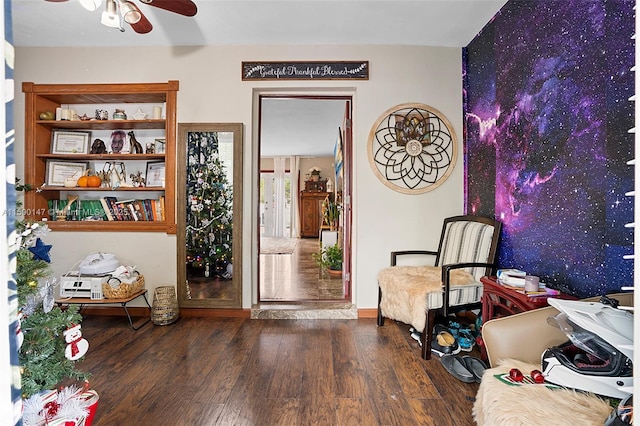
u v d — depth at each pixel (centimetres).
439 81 334
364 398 186
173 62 328
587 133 185
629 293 153
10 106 80
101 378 208
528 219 238
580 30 190
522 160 245
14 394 79
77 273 301
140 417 169
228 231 330
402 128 331
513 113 256
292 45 328
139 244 330
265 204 1019
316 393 191
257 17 281
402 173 332
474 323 296
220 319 321
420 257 332
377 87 330
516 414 108
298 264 602
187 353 244
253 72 329
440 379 207
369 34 311
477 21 289
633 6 158
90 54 328
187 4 194
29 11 271
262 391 193
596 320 119
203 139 330
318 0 259
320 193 988
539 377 128
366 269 331
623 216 164
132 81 329
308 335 280
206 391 193
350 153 365
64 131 347
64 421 129
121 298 288
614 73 168
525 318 151
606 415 106
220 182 329
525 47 241
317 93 346
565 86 202
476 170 312
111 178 346
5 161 76
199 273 329
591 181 183
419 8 270
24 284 131
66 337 142
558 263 208
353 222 342
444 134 334
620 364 114
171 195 327
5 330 75
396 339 271
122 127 347
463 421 166
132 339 270
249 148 330
